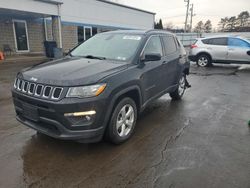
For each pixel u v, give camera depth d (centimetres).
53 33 1541
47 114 301
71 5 1886
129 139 374
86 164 304
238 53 1156
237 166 302
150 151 338
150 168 296
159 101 599
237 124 445
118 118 345
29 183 265
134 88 364
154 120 461
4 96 621
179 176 280
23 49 1689
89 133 303
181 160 315
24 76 337
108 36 468
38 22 1742
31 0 1284
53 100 292
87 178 275
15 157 317
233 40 1178
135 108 380
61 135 299
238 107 550
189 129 419
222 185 265
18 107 344
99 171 289
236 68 1205
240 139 380
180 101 600
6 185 260
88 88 296
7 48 1545
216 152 337
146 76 401
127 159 317
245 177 279
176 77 559
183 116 486
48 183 265
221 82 843
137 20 2806
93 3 2105
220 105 566
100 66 350
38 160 311
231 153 335
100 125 311
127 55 396
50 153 328
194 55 1258
